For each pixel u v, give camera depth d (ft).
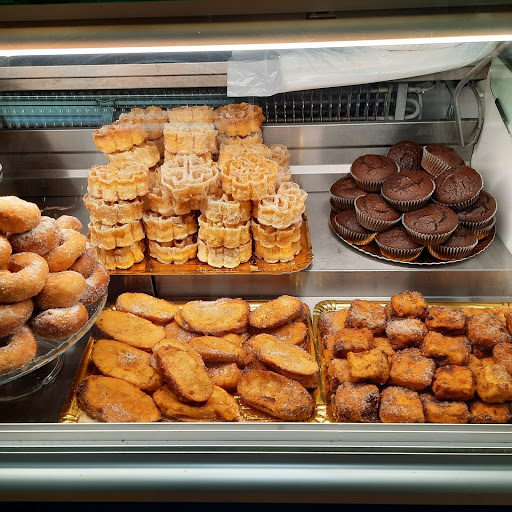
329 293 5.85
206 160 5.78
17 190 6.12
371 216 5.82
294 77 5.24
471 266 5.68
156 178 5.67
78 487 3.65
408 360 4.67
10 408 4.45
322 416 4.44
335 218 6.24
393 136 6.35
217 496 3.69
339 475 3.65
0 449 3.75
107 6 3.34
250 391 4.51
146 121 5.59
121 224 5.45
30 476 3.65
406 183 6.03
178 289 5.73
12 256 4.14
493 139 6.04
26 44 3.56
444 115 6.20
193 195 5.40
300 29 3.51
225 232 5.48
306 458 3.72
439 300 5.79
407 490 3.63
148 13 3.40
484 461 3.68
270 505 4.05
